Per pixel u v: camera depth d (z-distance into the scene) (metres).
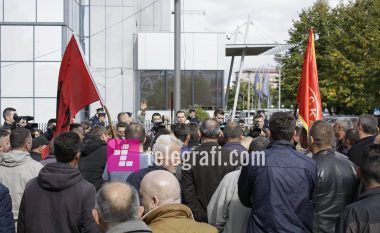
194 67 29.08
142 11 32.88
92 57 29.52
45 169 4.84
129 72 29.66
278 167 4.70
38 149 7.57
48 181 4.77
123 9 29.73
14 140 5.95
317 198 5.18
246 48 27.22
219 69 29.12
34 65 24.73
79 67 7.28
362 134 6.55
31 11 24.73
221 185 5.55
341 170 5.20
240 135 6.27
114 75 29.50
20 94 24.66
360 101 36.66
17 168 5.87
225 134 6.25
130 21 29.70
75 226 4.79
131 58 29.73
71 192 4.80
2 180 5.82
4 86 24.62
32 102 24.73
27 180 5.85
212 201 5.61
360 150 6.40
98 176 7.48
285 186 4.66
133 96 29.55
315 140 5.40
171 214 3.55
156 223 3.51
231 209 5.44
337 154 5.41
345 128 7.55
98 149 7.57
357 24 36.56
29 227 4.81
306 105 8.69
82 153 7.53
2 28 24.64
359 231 3.78
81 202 4.80
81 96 7.32
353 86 37.34
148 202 3.65
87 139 7.64
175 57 14.04
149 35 29.09
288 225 4.63
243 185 4.88
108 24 29.66
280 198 4.66
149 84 29.28
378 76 32.47
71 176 4.82
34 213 4.80
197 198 5.93
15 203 5.81
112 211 3.19
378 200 3.86
